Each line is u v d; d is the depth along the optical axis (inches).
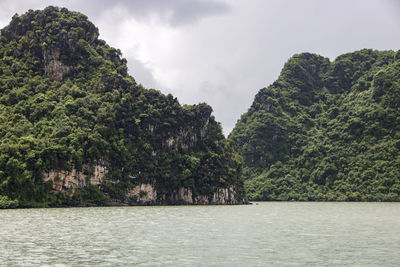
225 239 2160.4
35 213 3838.6
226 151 7268.7
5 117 5570.9
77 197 5172.2
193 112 6894.7
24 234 2260.1
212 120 7332.7
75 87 6309.1
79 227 2625.5
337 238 2233.0
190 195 6309.1
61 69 6589.6
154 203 6013.8
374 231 2588.6
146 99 6476.4
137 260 1587.1
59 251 1753.2
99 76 6604.3
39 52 6737.2
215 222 3132.4
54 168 4995.1
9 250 1768.0
